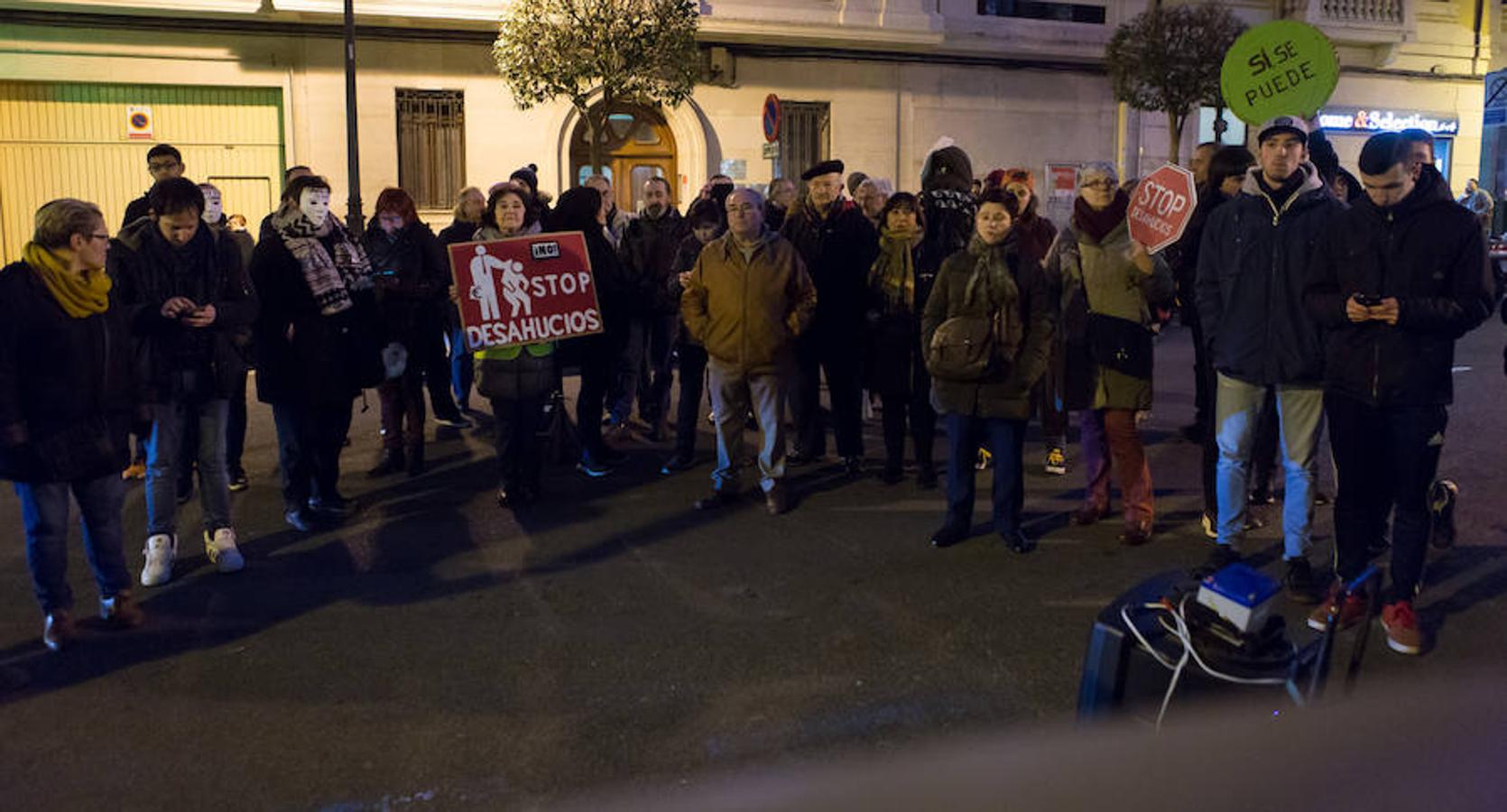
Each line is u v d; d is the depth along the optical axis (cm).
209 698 401
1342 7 2178
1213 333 505
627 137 1822
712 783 334
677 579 525
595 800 326
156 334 512
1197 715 277
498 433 652
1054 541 578
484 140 1712
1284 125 475
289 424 607
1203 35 1731
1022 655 428
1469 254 414
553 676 416
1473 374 1095
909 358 672
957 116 1973
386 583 526
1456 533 572
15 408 419
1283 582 496
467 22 1638
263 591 517
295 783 339
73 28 1531
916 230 666
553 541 589
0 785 340
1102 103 2069
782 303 621
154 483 527
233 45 1595
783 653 434
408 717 383
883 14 1833
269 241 591
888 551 563
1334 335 446
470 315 630
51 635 445
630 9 1441
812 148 1906
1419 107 2327
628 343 816
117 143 1587
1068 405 573
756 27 1769
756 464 763
